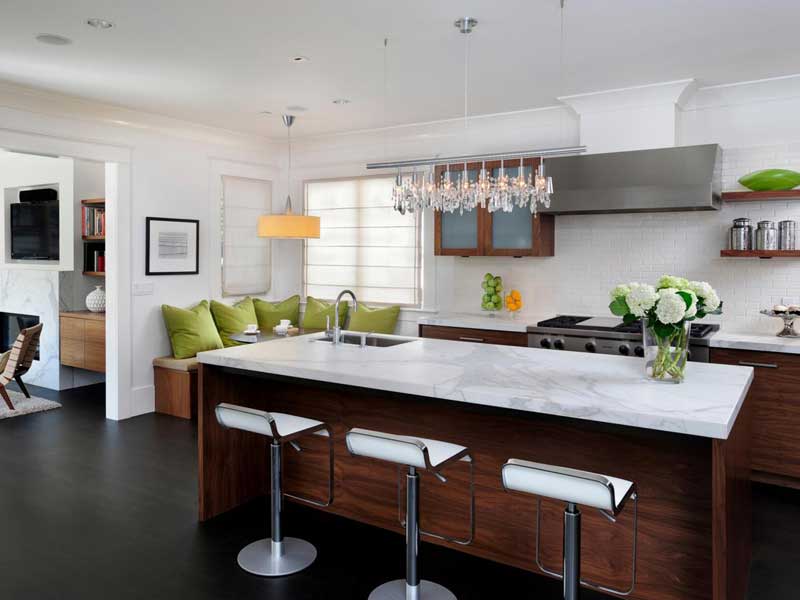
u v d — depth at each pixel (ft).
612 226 16.52
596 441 8.87
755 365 13.09
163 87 14.73
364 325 20.04
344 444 11.27
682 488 8.33
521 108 16.78
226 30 10.98
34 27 10.87
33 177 22.21
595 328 15.02
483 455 9.80
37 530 10.73
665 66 13.00
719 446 7.00
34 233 22.20
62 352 21.34
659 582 8.54
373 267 20.88
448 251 17.97
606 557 8.90
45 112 15.53
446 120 18.17
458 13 10.14
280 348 11.89
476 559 9.87
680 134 15.40
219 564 9.64
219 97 15.65
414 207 12.07
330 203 21.75
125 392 17.92
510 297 17.40
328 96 15.51
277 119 18.13
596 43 11.56
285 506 11.88
